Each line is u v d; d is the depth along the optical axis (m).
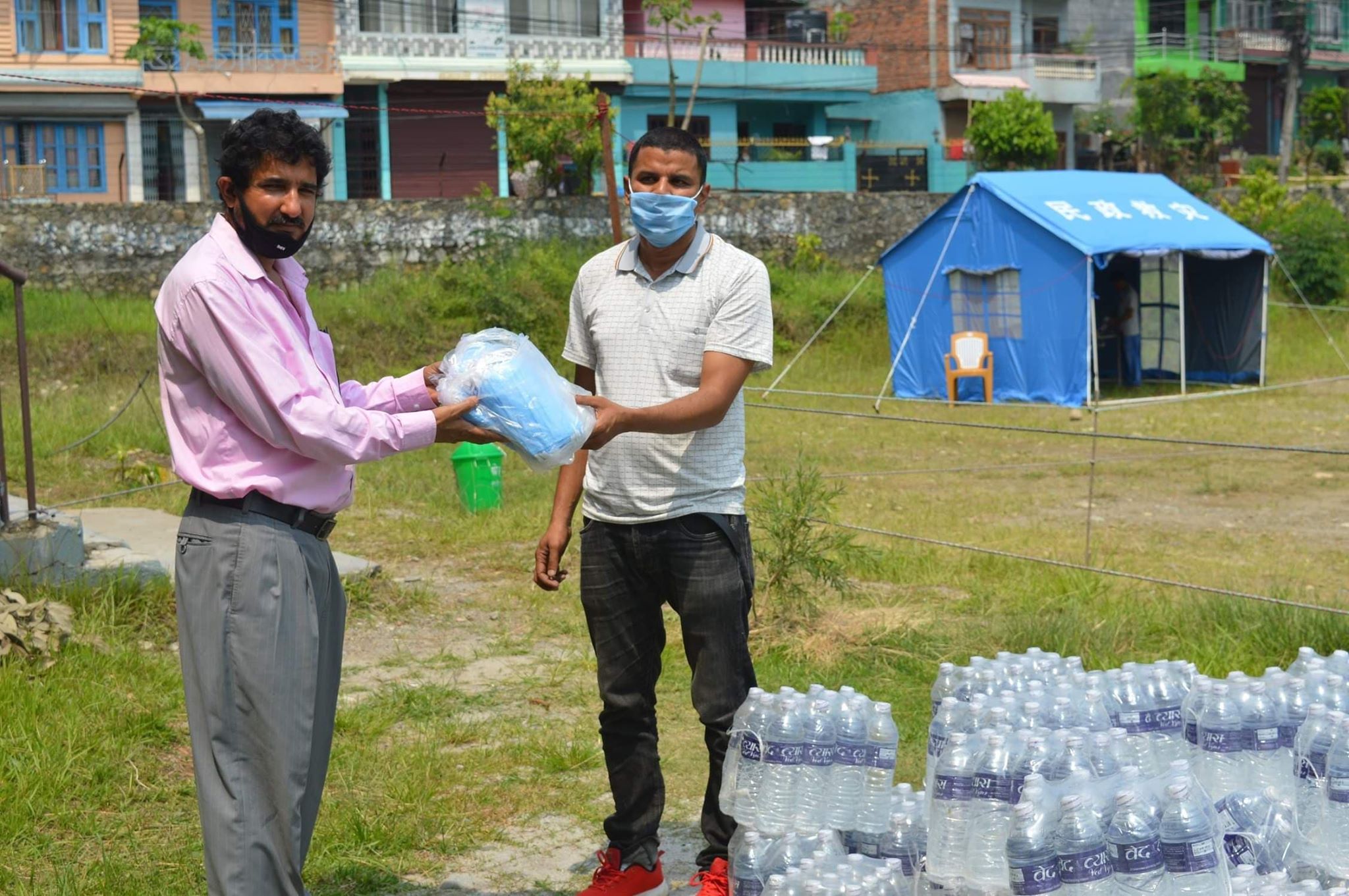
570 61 29.92
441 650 7.02
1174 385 22.34
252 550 3.22
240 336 3.13
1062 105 37.00
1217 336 22.50
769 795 3.52
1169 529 10.87
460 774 5.18
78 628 6.59
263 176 3.19
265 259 3.33
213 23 26.83
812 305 23.84
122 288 21.84
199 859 4.37
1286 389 21.34
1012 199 19.83
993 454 15.23
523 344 3.52
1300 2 41.06
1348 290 27.06
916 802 3.55
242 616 3.21
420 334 20.83
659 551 3.93
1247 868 2.94
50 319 19.52
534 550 9.42
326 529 3.40
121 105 25.98
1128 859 2.80
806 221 26.77
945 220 20.78
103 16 25.70
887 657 6.78
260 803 3.29
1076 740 3.03
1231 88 39.44
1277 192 30.34
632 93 31.42
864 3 36.97
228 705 3.26
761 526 7.61
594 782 5.14
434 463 13.50
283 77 27.12
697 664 3.99
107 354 18.72
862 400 20.22
